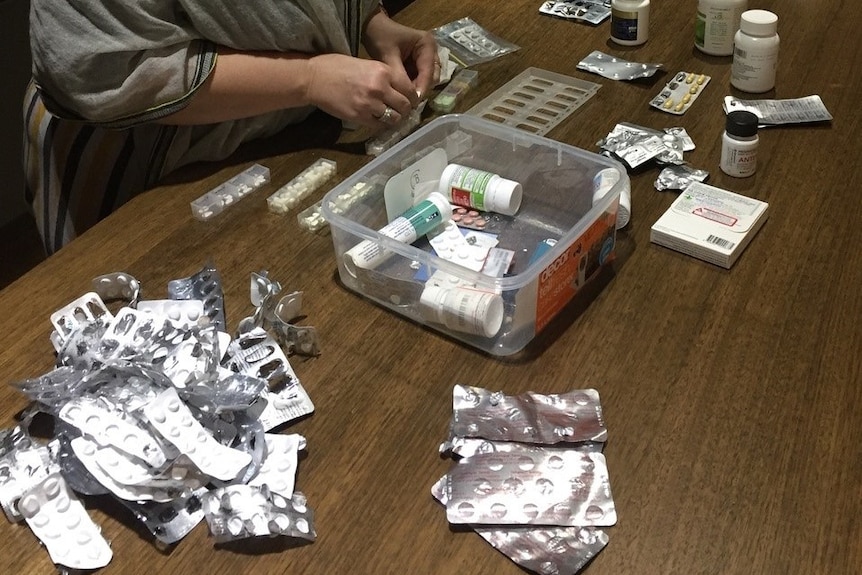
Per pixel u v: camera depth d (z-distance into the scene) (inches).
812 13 43.2
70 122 36.6
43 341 26.2
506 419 22.5
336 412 23.2
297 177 32.9
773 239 28.6
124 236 30.5
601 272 27.7
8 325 26.8
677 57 40.6
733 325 25.3
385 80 34.2
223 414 22.5
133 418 22.0
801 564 18.8
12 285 28.3
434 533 20.0
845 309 25.6
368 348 25.3
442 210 29.5
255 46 34.2
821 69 38.6
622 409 22.8
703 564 18.9
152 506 20.7
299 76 34.1
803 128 34.5
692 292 26.7
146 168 35.4
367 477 21.4
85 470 21.5
